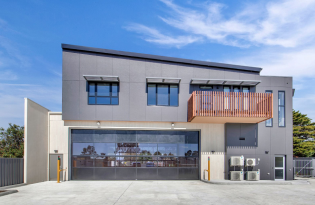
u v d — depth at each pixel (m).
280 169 14.59
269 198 9.13
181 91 14.51
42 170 13.87
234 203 8.22
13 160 11.54
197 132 15.06
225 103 13.19
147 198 8.99
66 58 14.03
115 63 14.27
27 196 9.25
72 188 11.33
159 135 14.88
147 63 14.46
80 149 14.48
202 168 14.60
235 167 14.41
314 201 8.64
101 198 8.94
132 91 14.23
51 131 14.60
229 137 14.59
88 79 13.71
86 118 13.86
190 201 8.49
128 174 14.51
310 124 33.88
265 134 14.73
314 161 17.39
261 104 13.23
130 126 14.38
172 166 14.73
